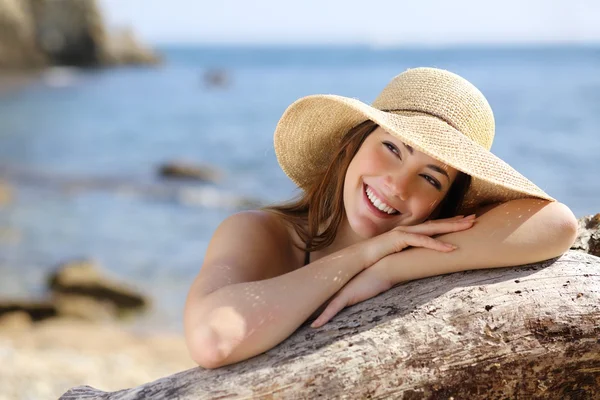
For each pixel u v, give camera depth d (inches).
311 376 79.1
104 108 1467.8
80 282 366.3
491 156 86.4
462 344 81.0
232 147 1000.2
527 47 6540.4
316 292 84.6
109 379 242.8
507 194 92.5
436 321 82.3
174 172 728.3
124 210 579.5
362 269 88.7
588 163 780.6
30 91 1694.1
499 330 81.7
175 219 551.5
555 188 677.9
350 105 85.4
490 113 94.6
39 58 2135.8
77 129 1170.6
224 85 2071.9
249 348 80.7
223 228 98.0
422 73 94.6
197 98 1695.4
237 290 84.2
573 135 980.6
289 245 103.7
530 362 81.7
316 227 103.3
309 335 83.3
